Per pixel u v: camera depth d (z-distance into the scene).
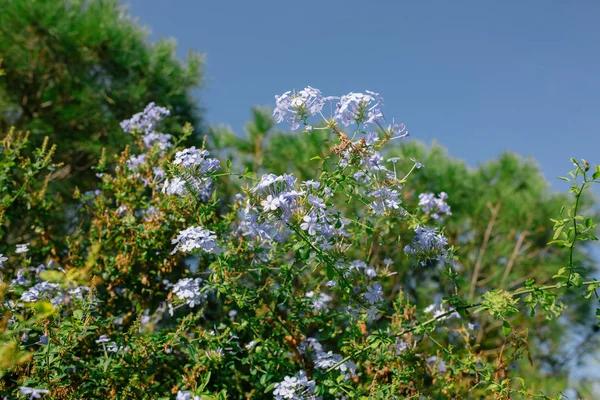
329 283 2.92
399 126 2.60
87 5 7.47
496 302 2.45
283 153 7.08
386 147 7.21
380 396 2.67
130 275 3.58
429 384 3.59
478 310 2.54
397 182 2.80
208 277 3.24
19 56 6.69
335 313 3.23
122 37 7.14
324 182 2.60
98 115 6.84
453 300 2.65
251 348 3.05
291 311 3.43
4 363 1.91
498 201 7.62
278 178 2.35
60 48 6.79
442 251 2.79
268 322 3.18
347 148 2.57
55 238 4.30
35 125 6.46
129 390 2.63
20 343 2.43
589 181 2.25
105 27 6.95
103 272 3.59
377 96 2.53
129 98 6.89
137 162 3.87
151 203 3.71
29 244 3.81
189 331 3.49
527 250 7.69
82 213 4.32
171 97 7.22
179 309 3.62
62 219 4.69
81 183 6.61
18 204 3.70
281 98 2.53
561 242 2.36
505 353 4.38
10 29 6.68
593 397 4.83
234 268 3.04
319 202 2.39
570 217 2.33
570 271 2.38
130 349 2.74
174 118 6.71
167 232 3.60
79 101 6.97
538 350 6.52
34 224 3.89
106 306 3.50
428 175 6.77
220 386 3.12
